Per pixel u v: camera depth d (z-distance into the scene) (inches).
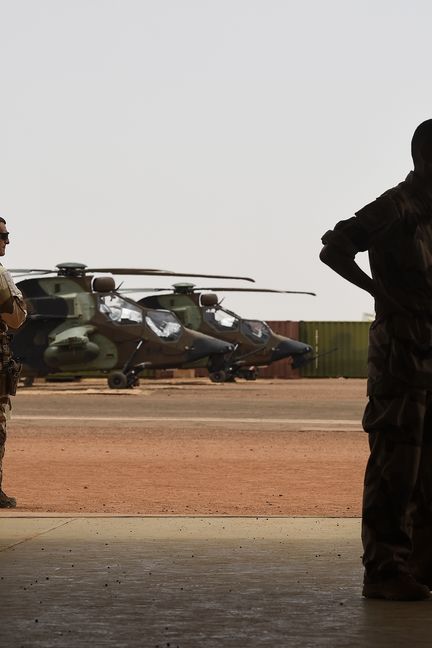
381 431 238.8
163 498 502.3
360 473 631.2
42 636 196.4
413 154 244.7
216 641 192.7
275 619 211.5
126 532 332.2
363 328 3117.6
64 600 229.1
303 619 211.6
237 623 207.6
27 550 297.3
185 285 2519.7
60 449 794.8
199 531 336.5
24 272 2038.6
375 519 237.3
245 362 2514.8
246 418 1199.6
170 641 192.5
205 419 1175.0
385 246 239.3
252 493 527.2
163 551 296.0
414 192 241.9
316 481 586.9
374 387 240.1
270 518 366.3
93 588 242.5
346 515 413.7
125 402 1583.4
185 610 219.1
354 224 235.8
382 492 237.3
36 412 1307.8
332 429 1019.9
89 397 1761.8
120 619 210.7
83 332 1993.1
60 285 2020.2
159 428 1033.5
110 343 2020.2
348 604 227.0
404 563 234.5
